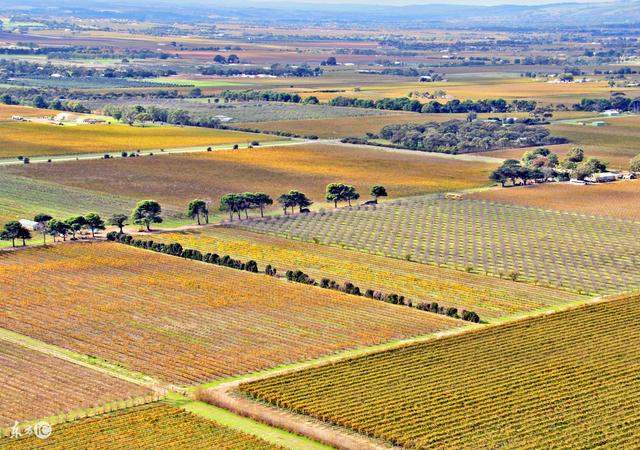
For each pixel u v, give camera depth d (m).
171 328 174.75
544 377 150.62
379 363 155.62
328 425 134.12
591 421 135.12
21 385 147.00
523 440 129.00
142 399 141.62
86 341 167.75
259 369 156.00
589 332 171.88
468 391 144.75
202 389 144.75
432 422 133.75
